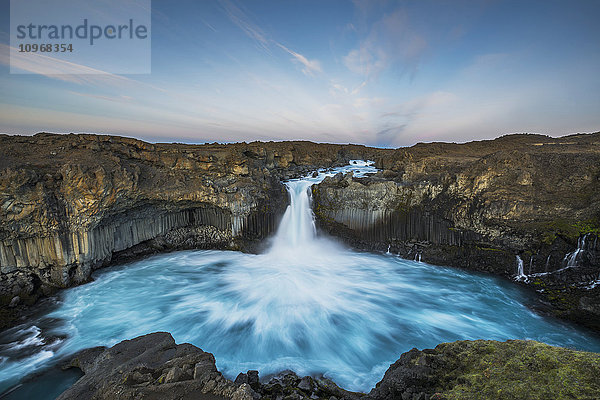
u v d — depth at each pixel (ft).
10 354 39.22
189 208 80.33
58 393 33.06
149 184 68.33
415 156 109.91
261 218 80.28
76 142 67.97
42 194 50.83
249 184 79.41
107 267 66.08
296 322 47.91
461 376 20.72
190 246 81.25
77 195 54.39
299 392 29.99
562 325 47.39
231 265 70.95
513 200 63.87
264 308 51.93
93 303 52.60
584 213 58.70
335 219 85.40
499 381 18.95
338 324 47.44
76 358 37.50
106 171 57.93
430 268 70.59
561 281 57.06
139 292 57.00
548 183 67.21
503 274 64.90
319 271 68.39
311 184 94.22
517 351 21.75
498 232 65.36
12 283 50.72
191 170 77.82
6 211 47.70
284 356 39.58
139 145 74.79
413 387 22.34
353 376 35.42
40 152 62.28
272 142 147.74
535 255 61.05
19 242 51.08
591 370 17.84
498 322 48.32
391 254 78.95
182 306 52.24
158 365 27.50
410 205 77.41
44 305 51.29
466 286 61.36
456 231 71.51
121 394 23.03
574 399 16.24
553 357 19.63
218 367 37.09
